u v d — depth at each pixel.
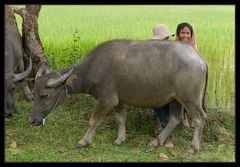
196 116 7.57
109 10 17.88
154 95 7.46
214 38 11.98
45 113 7.34
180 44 7.49
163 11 16.67
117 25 13.43
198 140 7.66
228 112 9.54
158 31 8.69
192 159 7.37
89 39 11.64
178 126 8.77
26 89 10.11
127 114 9.07
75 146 7.79
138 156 7.45
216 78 10.50
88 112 9.29
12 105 8.35
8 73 8.12
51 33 12.30
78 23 13.80
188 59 7.29
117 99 7.58
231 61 11.12
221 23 14.15
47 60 10.46
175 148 7.93
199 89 7.46
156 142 7.89
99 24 13.62
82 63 7.62
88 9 18.06
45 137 8.20
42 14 15.69
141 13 16.36
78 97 9.75
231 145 8.25
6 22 9.95
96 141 8.12
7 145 7.74
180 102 7.52
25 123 8.80
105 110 7.58
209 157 7.47
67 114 9.27
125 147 7.91
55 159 7.25
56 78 7.26
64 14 15.93
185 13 15.77
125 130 8.50
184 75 7.27
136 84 7.39
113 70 7.39
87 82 7.58
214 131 8.69
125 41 7.58
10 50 8.68
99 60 7.49
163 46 7.43
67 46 11.07
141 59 7.35
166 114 8.45
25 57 10.41
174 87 7.38
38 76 7.40
